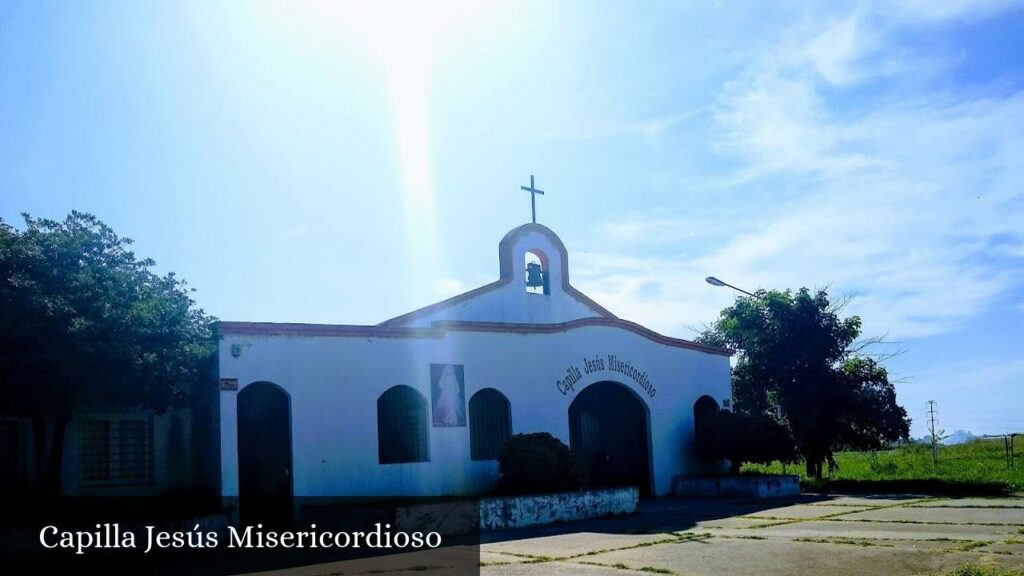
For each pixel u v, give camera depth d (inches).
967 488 875.4
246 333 657.6
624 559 472.1
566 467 730.8
